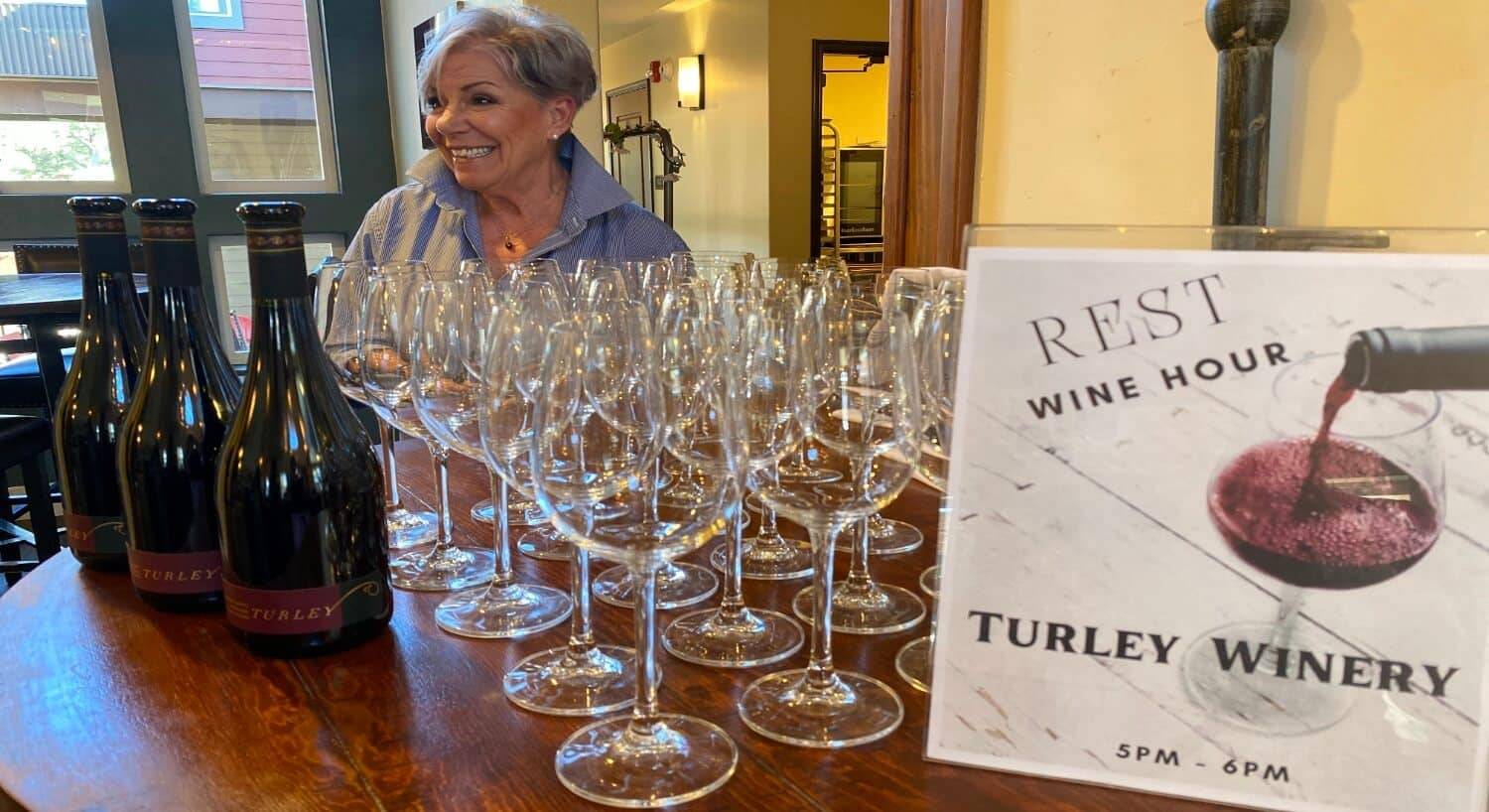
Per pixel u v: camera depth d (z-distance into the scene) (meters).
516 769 0.52
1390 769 0.46
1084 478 0.49
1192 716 0.48
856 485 0.57
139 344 0.83
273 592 0.63
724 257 1.36
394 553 0.86
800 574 0.81
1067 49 1.22
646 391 0.56
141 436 0.70
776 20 4.70
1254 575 0.47
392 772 0.52
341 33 4.04
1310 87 0.98
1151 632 0.49
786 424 0.59
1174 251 0.47
